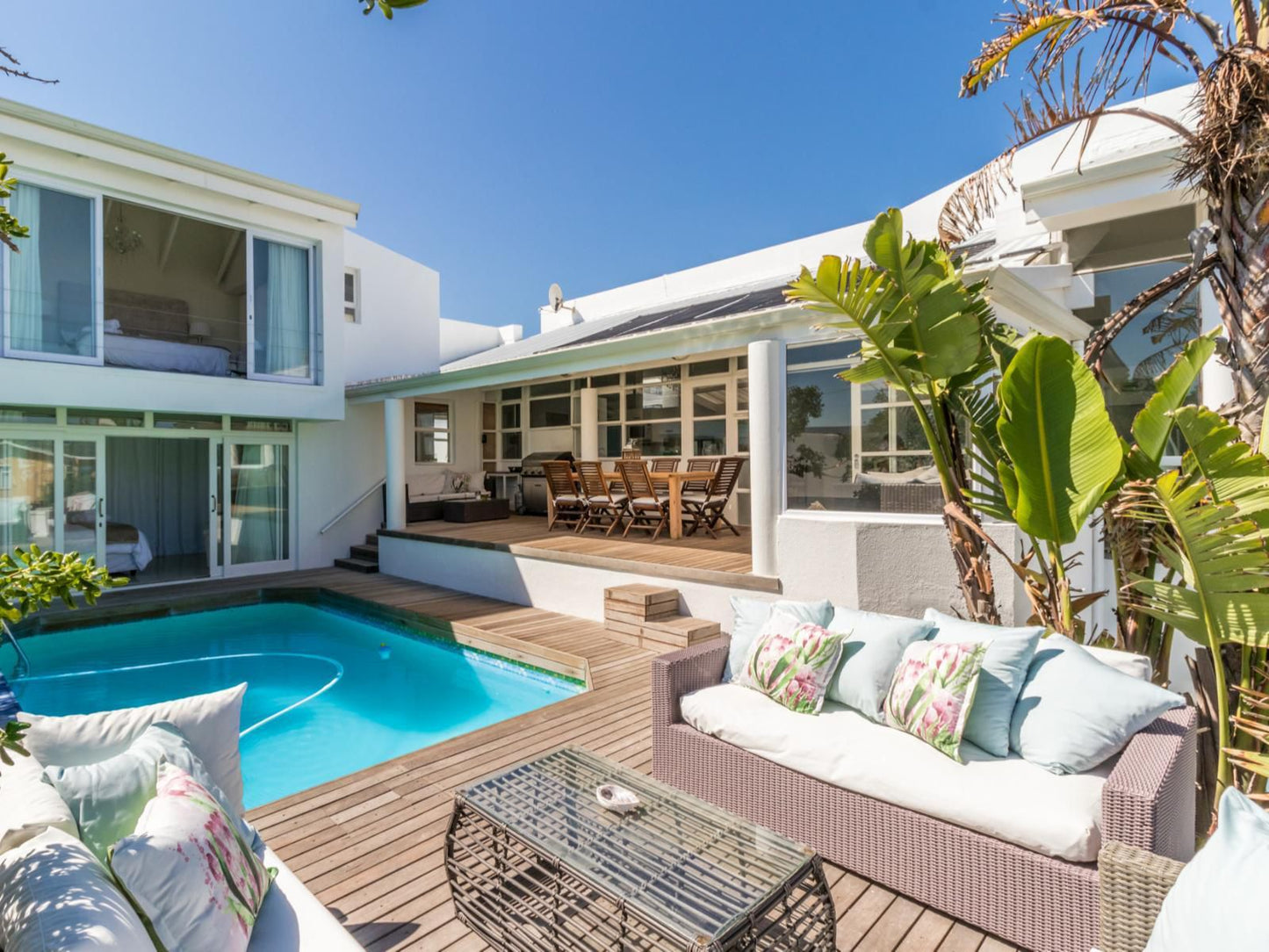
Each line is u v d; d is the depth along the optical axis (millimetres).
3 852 1531
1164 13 3035
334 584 9281
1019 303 4914
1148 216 5715
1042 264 6094
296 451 10664
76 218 7898
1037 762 2582
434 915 2520
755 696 3350
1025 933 2305
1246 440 2949
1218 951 1295
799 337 5871
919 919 2512
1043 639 2936
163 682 6332
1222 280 3166
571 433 12047
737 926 1768
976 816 2422
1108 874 1787
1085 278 6090
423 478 12281
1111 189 5328
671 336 6660
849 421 5707
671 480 8469
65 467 8367
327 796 3445
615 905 1922
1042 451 3014
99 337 8062
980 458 4035
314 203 9828
